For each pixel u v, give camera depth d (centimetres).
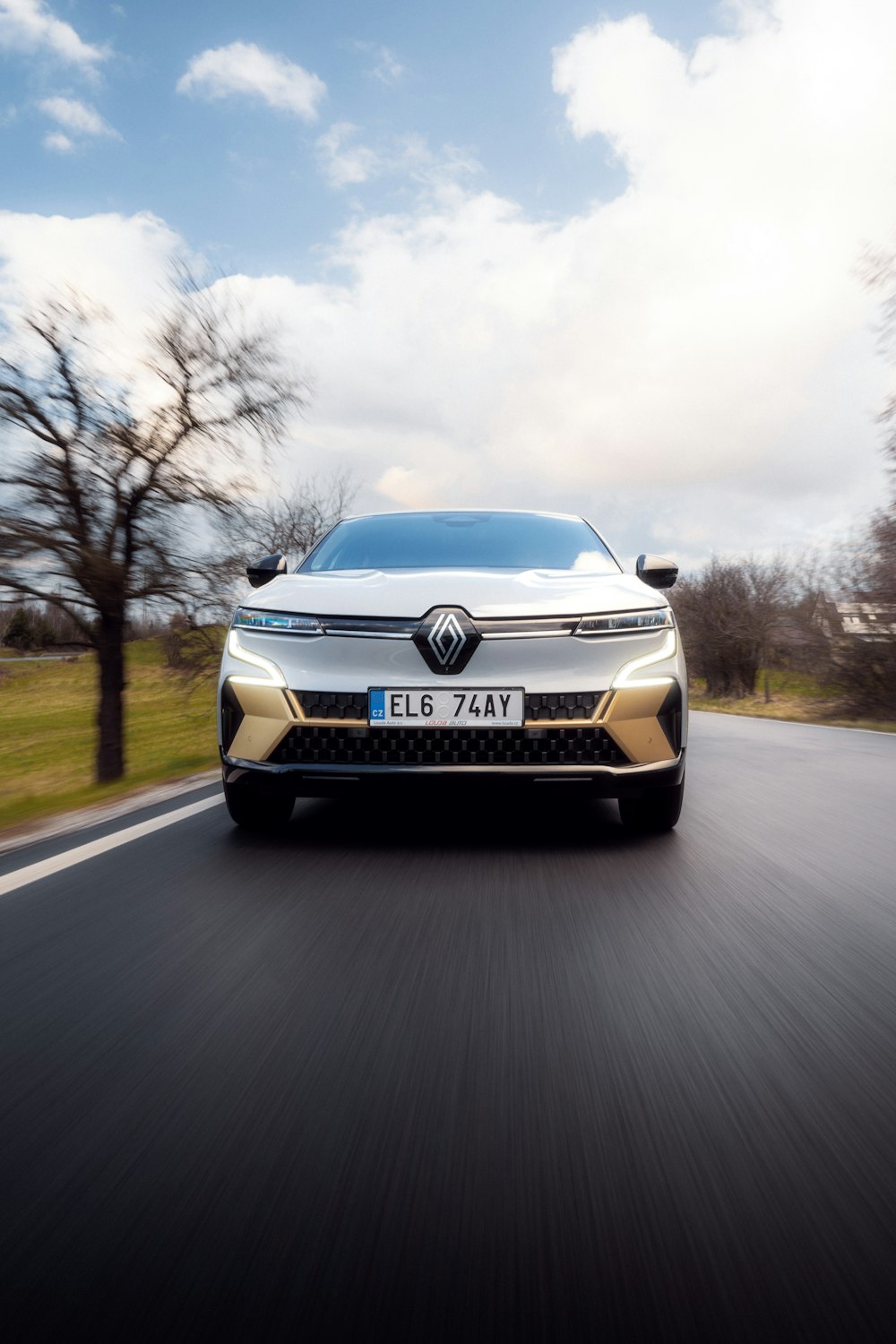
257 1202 136
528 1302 115
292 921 277
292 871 339
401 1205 135
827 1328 111
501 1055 186
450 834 406
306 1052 188
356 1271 121
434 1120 160
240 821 410
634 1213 133
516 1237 128
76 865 352
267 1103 166
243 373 1326
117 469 1281
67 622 1375
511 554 463
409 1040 193
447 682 355
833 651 2147
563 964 239
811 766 699
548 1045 190
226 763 379
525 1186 140
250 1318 113
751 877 332
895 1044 192
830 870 346
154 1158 148
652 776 366
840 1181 141
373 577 402
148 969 238
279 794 370
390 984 226
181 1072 179
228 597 1360
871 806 501
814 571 2184
